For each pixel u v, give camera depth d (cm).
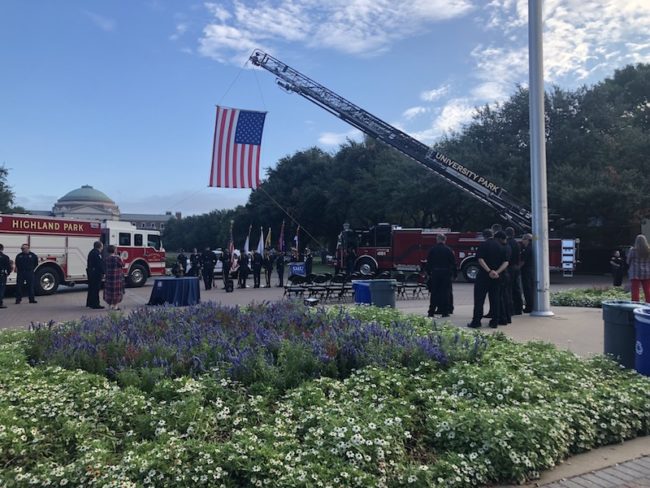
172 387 466
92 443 368
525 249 1195
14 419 395
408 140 2552
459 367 544
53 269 2094
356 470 340
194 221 11112
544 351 662
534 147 1159
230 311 824
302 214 5375
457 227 3750
